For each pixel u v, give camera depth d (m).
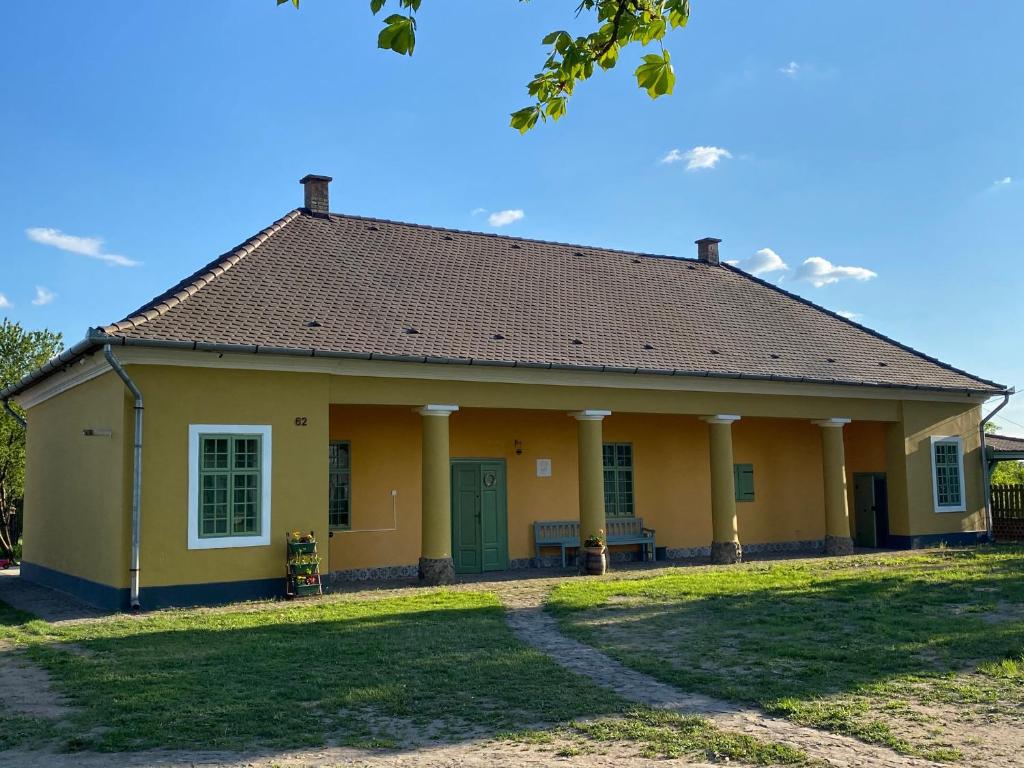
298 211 20.36
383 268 18.98
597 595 13.92
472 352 16.47
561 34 5.54
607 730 6.74
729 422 19.84
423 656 9.39
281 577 14.64
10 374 28.11
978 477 23.97
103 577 14.20
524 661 9.09
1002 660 8.77
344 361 15.30
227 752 6.38
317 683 8.23
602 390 18.19
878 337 24.78
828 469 21.42
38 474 19.52
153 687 8.15
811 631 10.63
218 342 13.98
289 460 14.86
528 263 21.91
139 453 13.52
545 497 20.25
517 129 6.11
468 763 6.08
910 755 6.13
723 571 17.48
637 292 22.36
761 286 25.84
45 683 8.58
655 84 5.10
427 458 16.53
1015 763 5.96
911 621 11.07
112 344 13.28
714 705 7.49
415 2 4.64
